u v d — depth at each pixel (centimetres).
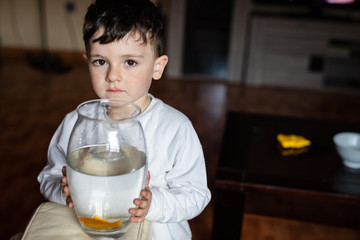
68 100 322
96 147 51
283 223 180
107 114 62
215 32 403
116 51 65
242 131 172
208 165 225
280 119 190
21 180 199
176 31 400
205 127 285
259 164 141
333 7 399
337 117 331
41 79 377
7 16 427
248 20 401
